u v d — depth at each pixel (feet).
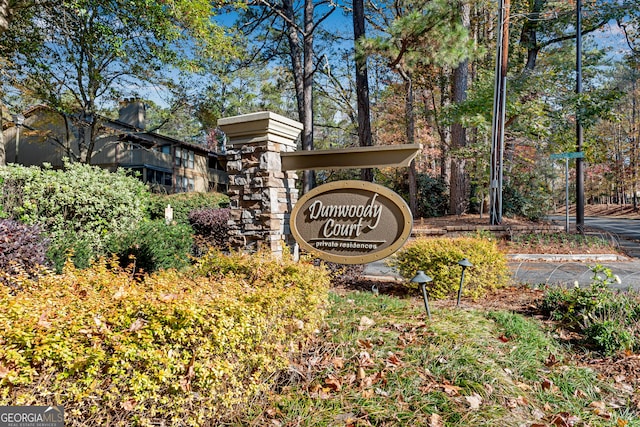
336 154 16.10
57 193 21.56
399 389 8.86
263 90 92.58
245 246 16.55
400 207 14.98
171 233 22.75
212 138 124.16
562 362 11.19
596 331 12.23
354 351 10.33
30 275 13.64
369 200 15.53
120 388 6.15
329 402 8.41
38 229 15.38
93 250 20.90
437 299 16.88
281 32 58.39
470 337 11.41
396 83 64.08
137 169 73.87
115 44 39.93
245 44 60.59
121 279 8.66
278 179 16.80
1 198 20.77
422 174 64.18
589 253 29.89
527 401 8.93
